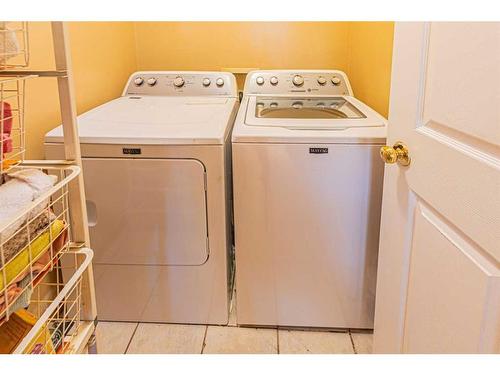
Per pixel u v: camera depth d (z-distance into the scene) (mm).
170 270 1798
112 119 1859
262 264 1771
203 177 1661
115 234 1748
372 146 1604
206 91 2498
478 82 770
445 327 923
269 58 2781
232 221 2066
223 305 1846
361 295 1791
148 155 1644
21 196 824
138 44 2795
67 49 984
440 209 933
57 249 998
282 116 2166
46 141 1623
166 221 1725
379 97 2207
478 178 773
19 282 837
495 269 738
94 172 1670
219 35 2750
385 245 1333
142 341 1776
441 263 940
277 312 1841
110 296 1848
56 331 1061
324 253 1744
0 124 898
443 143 912
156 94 2486
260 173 1649
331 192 1664
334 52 2768
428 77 993
